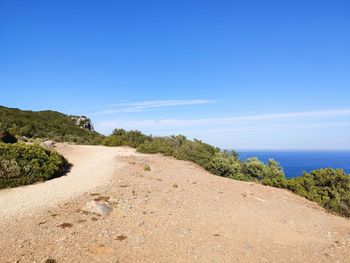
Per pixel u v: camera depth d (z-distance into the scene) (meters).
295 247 8.09
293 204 13.87
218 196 12.87
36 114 56.72
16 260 5.95
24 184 12.45
